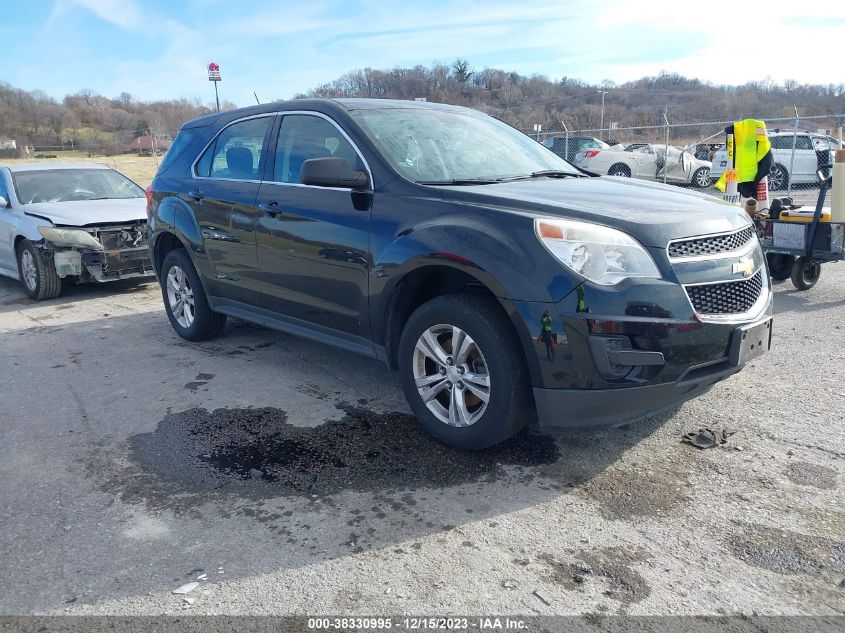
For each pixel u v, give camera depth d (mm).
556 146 22000
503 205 3338
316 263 4105
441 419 3525
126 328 6379
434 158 4055
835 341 5211
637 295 2980
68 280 8383
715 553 2625
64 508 3086
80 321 6762
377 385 4559
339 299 4023
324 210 4031
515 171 4250
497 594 2420
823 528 2760
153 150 34188
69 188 8922
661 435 3648
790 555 2596
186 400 4383
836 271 7973
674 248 3131
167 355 5410
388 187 3764
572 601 2375
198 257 5254
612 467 3318
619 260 3035
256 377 4785
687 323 3037
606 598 2387
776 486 3096
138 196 9281
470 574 2535
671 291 3031
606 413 3074
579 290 2977
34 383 4836
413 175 3811
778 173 17547
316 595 2439
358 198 3848
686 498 3025
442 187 3645
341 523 2898
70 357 5457
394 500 3070
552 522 2865
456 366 3398
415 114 4449
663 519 2865
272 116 4719
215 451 3619
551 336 3004
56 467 3500
